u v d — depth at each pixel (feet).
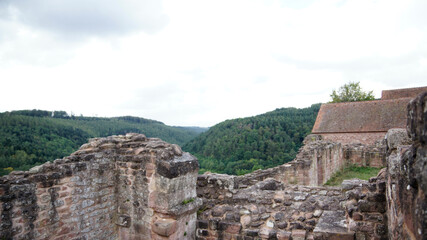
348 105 103.19
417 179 6.07
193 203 18.86
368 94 159.74
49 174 15.64
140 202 18.61
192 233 18.95
